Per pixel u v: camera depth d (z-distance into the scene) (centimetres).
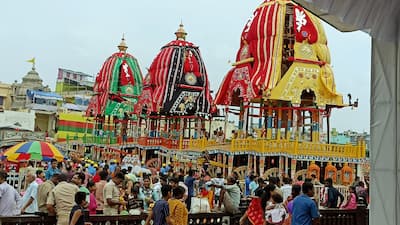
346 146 3331
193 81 4959
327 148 3288
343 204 1838
